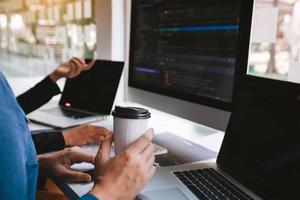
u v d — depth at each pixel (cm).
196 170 79
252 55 92
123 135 62
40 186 114
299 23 112
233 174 75
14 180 50
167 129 125
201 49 103
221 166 82
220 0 94
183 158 89
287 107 66
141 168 59
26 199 53
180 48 112
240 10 88
